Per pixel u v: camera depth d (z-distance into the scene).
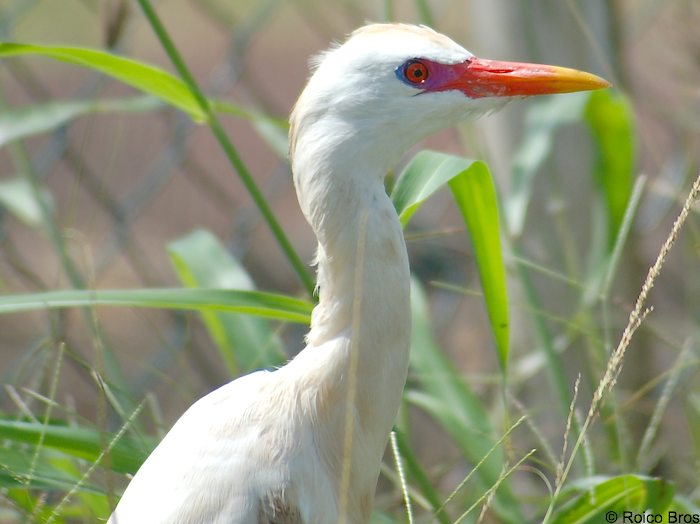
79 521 5.67
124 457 4.30
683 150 7.32
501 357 4.43
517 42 6.25
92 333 5.12
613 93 5.38
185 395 5.61
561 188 6.28
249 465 3.71
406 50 3.78
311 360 3.87
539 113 5.52
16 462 4.25
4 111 5.31
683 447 6.38
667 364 7.34
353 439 3.86
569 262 5.84
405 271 3.88
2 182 5.64
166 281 8.59
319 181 3.79
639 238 6.67
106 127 9.43
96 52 4.23
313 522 3.76
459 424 5.04
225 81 7.15
